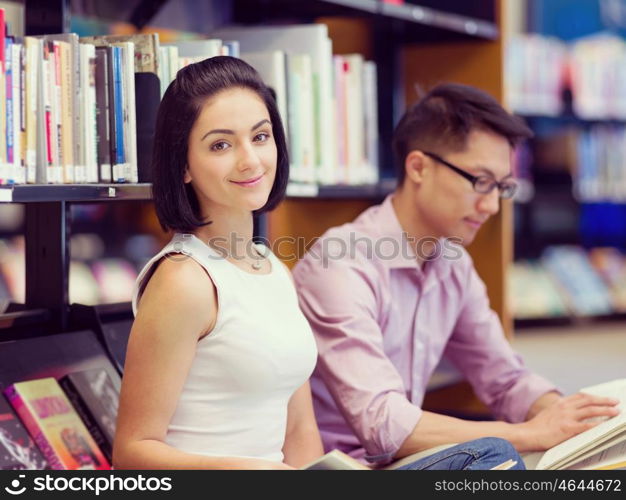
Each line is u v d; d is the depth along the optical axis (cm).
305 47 323
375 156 358
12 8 360
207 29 359
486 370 293
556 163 712
